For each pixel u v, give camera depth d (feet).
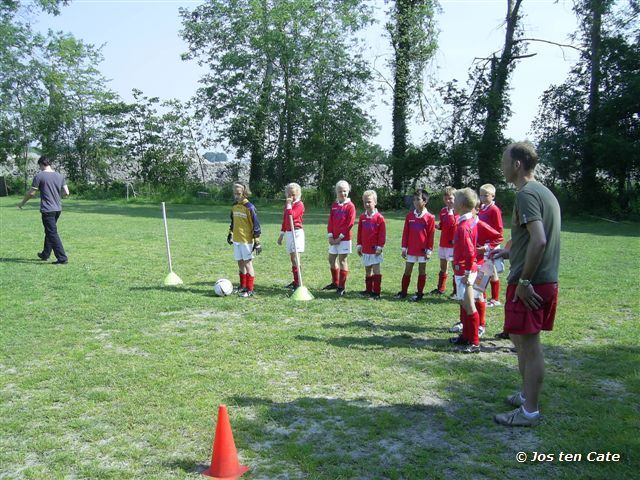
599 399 14.23
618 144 76.43
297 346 18.45
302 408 13.65
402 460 11.22
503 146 90.79
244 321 21.70
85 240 45.70
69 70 118.32
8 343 18.47
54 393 14.46
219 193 109.29
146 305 23.75
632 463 10.99
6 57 114.32
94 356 17.34
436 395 14.57
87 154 119.55
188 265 34.27
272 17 103.45
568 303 24.89
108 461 11.14
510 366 16.84
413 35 98.68
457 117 93.81
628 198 81.97
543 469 10.86
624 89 78.69
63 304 23.70
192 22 107.65
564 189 87.71
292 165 106.93
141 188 112.47
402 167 97.76
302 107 104.94
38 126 117.60
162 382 15.16
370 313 23.25
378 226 25.94
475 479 10.54
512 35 91.66
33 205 86.99
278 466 10.95
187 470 10.79
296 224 27.48
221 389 14.71
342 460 11.16
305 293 25.77
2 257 35.83
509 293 12.79
